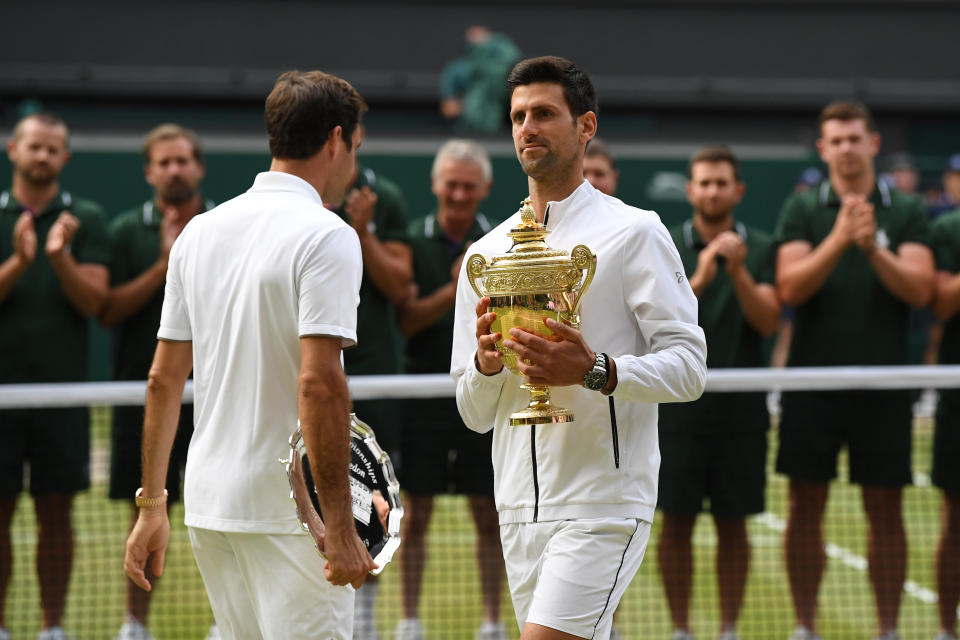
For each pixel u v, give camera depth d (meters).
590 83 11.25
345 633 10.73
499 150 60.62
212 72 78.69
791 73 83.06
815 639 18.42
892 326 18.83
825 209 19.56
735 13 82.94
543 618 10.58
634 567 11.09
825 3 83.00
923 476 30.20
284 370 10.38
